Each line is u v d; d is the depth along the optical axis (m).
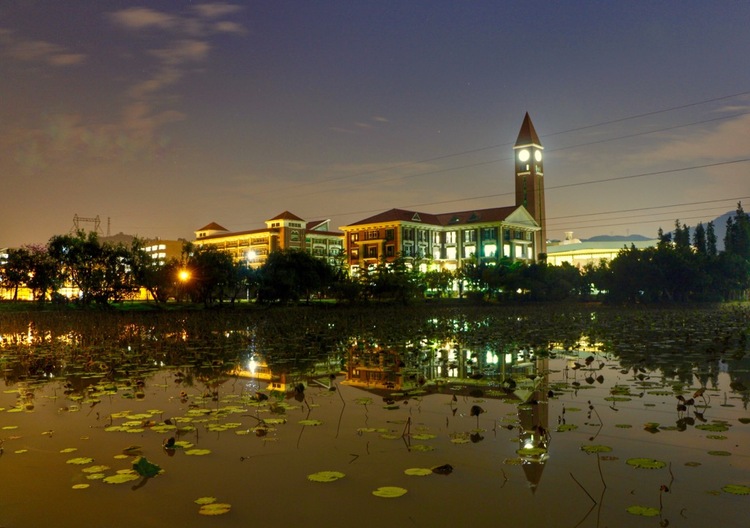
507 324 32.12
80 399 10.89
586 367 14.42
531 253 105.69
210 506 5.54
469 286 84.19
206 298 57.22
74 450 7.48
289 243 114.00
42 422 9.07
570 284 77.50
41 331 29.23
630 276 66.94
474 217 103.94
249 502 5.68
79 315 43.09
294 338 24.30
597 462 6.71
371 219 104.25
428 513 5.33
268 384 12.49
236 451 7.36
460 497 5.71
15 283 62.44
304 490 5.96
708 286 69.44
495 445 7.47
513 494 5.76
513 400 10.42
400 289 63.66
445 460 6.87
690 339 21.25
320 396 11.00
